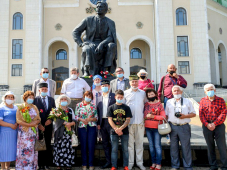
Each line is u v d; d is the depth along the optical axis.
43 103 4.51
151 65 24.12
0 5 23.58
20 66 23.16
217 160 4.55
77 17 24.48
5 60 23.00
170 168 4.38
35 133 4.10
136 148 4.34
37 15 23.58
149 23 24.67
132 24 24.61
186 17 23.80
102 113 4.54
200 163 4.57
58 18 24.48
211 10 27.11
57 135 4.20
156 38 23.86
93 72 6.26
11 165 4.61
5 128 4.07
